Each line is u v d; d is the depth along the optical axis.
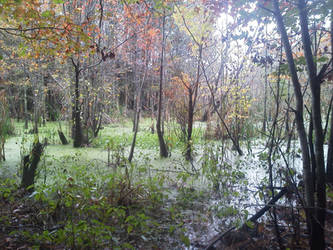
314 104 2.93
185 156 8.20
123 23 9.30
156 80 14.16
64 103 12.70
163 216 4.47
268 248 3.56
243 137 10.41
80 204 3.97
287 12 4.02
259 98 12.22
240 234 3.77
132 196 4.93
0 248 3.35
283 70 4.18
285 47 3.02
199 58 7.83
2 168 6.87
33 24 5.09
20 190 4.80
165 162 7.95
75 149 9.64
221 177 6.03
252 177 6.53
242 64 8.48
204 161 7.13
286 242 3.66
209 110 10.01
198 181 6.24
